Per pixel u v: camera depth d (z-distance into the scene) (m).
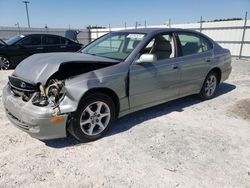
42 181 2.57
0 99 5.23
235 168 2.91
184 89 4.74
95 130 3.50
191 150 3.29
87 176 2.68
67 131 3.27
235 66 11.23
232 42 15.21
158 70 4.04
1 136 3.52
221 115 4.61
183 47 4.62
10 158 2.97
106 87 3.38
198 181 2.65
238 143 3.53
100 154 3.12
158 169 2.84
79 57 3.57
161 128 3.94
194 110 4.84
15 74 3.48
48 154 3.09
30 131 3.04
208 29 16.42
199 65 4.90
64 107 3.04
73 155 3.08
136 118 4.33
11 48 9.26
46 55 3.75
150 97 4.07
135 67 3.72
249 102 5.38
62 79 3.18
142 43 3.91
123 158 3.04
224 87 6.91
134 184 2.57
